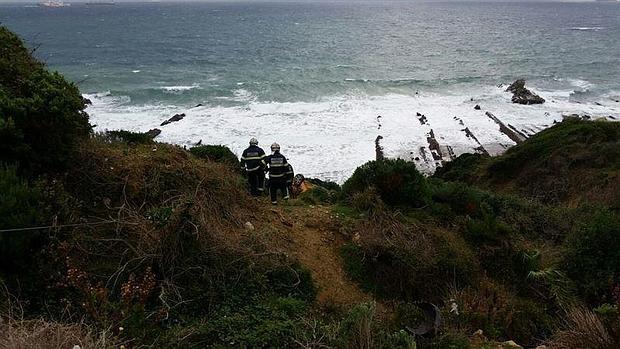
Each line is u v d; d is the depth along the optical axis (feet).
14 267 20.12
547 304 28.60
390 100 150.10
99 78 184.24
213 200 28.25
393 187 36.94
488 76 194.49
